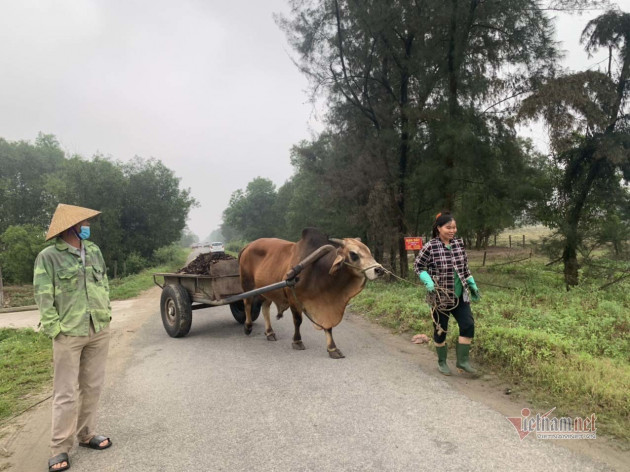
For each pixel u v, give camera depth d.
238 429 3.59
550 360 4.57
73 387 3.20
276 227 56.41
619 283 10.16
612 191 11.34
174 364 5.54
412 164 13.27
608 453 3.00
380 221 12.59
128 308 11.50
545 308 7.71
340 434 3.42
